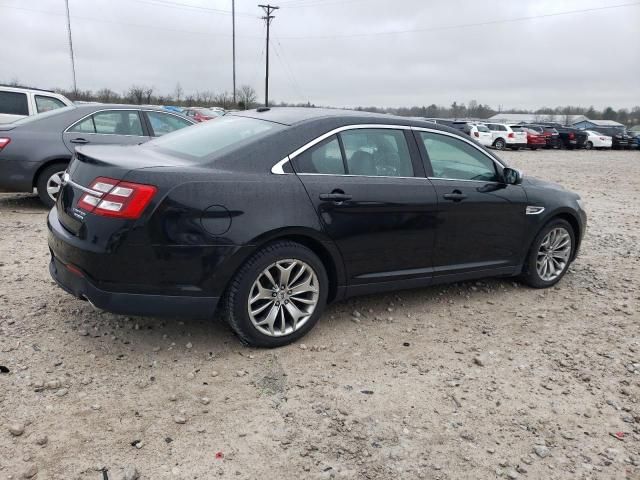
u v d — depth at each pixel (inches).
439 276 181.2
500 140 1280.8
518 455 114.3
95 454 106.1
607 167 867.4
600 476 109.5
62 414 117.3
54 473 100.6
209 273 136.5
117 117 315.9
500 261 198.1
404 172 170.9
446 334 169.5
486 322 180.7
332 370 142.9
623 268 252.5
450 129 185.2
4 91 406.0
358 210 156.5
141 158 143.9
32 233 255.1
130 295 132.6
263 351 150.2
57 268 146.2
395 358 151.8
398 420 123.0
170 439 111.8
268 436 114.8
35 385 126.1
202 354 146.3
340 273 159.0
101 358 140.9
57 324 157.4
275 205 142.7
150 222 129.8
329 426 119.3
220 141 154.1
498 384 141.2
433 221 173.5
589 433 123.0
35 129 291.0
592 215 395.9
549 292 214.4
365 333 166.2
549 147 1432.1
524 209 199.2
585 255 272.8
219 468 104.7
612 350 164.1
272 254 143.8
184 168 136.4
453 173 182.7
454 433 119.9
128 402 123.3
